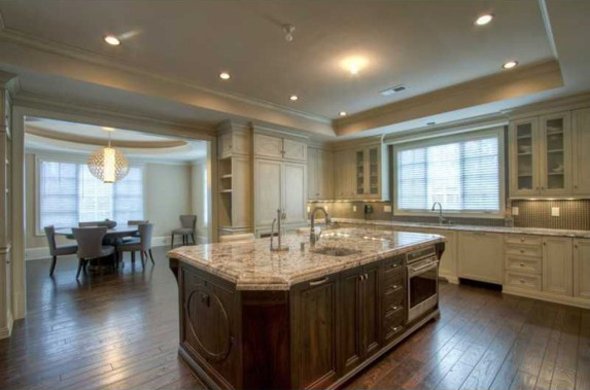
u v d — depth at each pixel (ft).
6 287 9.68
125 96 11.51
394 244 9.50
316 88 13.19
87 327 10.46
